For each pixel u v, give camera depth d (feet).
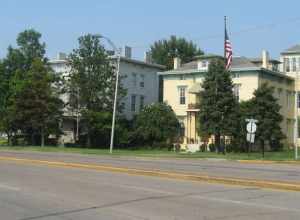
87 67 217.36
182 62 367.86
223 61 192.24
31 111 211.20
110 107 217.36
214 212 37.93
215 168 83.30
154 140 219.82
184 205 41.19
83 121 219.41
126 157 130.00
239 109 189.88
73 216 36.99
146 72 259.80
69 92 218.18
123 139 220.02
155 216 36.47
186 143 225.35
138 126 221.25
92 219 35.73
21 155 116.16
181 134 230.68
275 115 187.32
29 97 213.25
